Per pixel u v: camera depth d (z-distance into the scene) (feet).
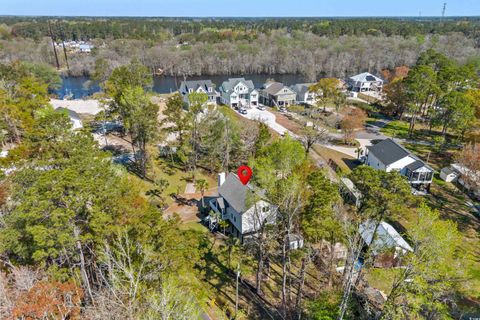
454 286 82.12
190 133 169.27
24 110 166.09
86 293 67.36
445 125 195.21
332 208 81.82
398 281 73.41
